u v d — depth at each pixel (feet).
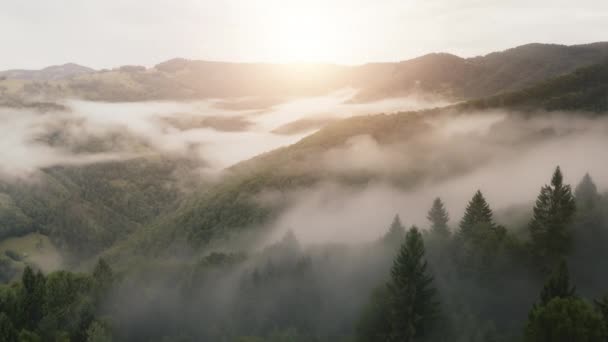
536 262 245.65
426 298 195.11
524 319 217.36
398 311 194.18
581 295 217.36
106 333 256.73
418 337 197.77
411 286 192.85
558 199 249.34
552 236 245.65
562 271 166.40
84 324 258.57
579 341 140.97
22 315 248.73
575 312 146.30
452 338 206.49
